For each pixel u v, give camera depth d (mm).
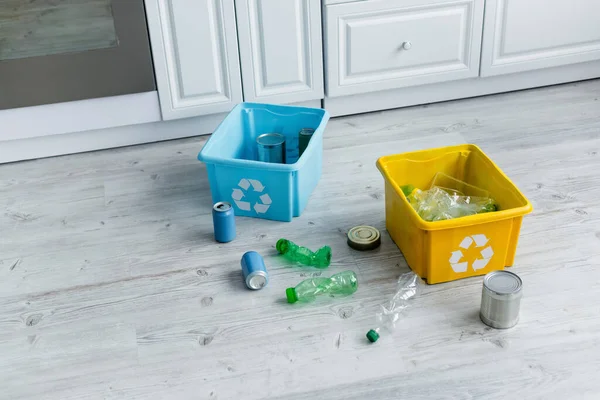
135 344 1822
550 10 2809
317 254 2066
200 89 2689
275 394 1661
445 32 2764
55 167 2656
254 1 2570
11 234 2277
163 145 2775
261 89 2752
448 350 1754
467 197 2100
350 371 1710
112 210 2381
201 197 2430
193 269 2078
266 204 2260
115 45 2488
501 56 2877
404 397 1633
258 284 1972
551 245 2088
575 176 2412
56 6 2355
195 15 2547
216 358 1768
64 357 1797
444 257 1915
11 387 1720
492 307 1777
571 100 2924
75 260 2145
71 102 2584
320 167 2459
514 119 2811
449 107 2945
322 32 2689
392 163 2168
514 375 1673
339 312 1891
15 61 2422
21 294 2014
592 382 1641
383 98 2912
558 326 1803
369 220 2264
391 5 2660
